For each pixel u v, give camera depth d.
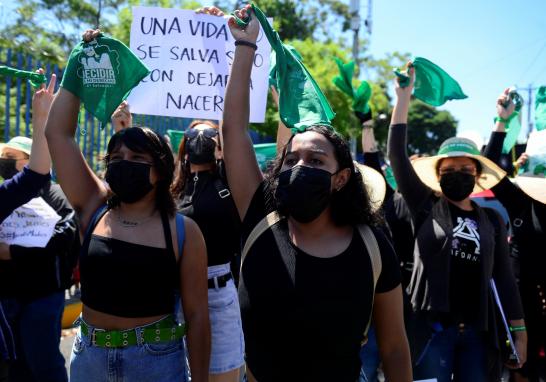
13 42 9.70
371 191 2.34
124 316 2.13
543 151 3.99
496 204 7.76
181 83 3.26
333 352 1.87
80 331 2.24
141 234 2.18
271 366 1.91
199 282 2.28
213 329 3.07
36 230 3.24
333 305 1.85
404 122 3.36
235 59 2.23
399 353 2.04
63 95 2.37
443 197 3.47
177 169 3.37
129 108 3.23
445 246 3.27
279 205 1.94
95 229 2.22
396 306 2.03
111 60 2.37
